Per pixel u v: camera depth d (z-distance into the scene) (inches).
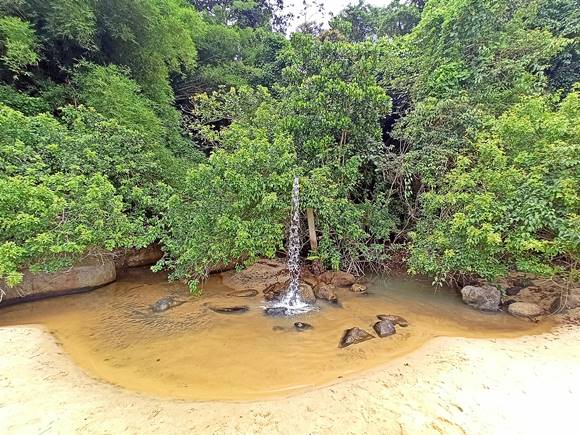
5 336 221.0
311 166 342.0
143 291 314.8
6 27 316.2
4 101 326.3
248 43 786.2
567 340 217.6
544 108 287.9
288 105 353.7
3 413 145.5
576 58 413.7
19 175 261.1
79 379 178.2
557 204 249.3
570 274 266.8
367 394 162.4
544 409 149.2
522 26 392.8
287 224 333.1
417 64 427.5
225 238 281.1
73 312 268.7
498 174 262.1
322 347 218.4
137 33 439.8
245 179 280.8
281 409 151.3
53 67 392.5
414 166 344.5
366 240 372.5
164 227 333.7
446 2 412.8
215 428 138.8
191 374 187.5
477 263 271.0
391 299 303.9
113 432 135.5
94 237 268.5
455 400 156.6
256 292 317.1
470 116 329.1
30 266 257.0
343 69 339.9
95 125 341.1
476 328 244.4
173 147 446.6
